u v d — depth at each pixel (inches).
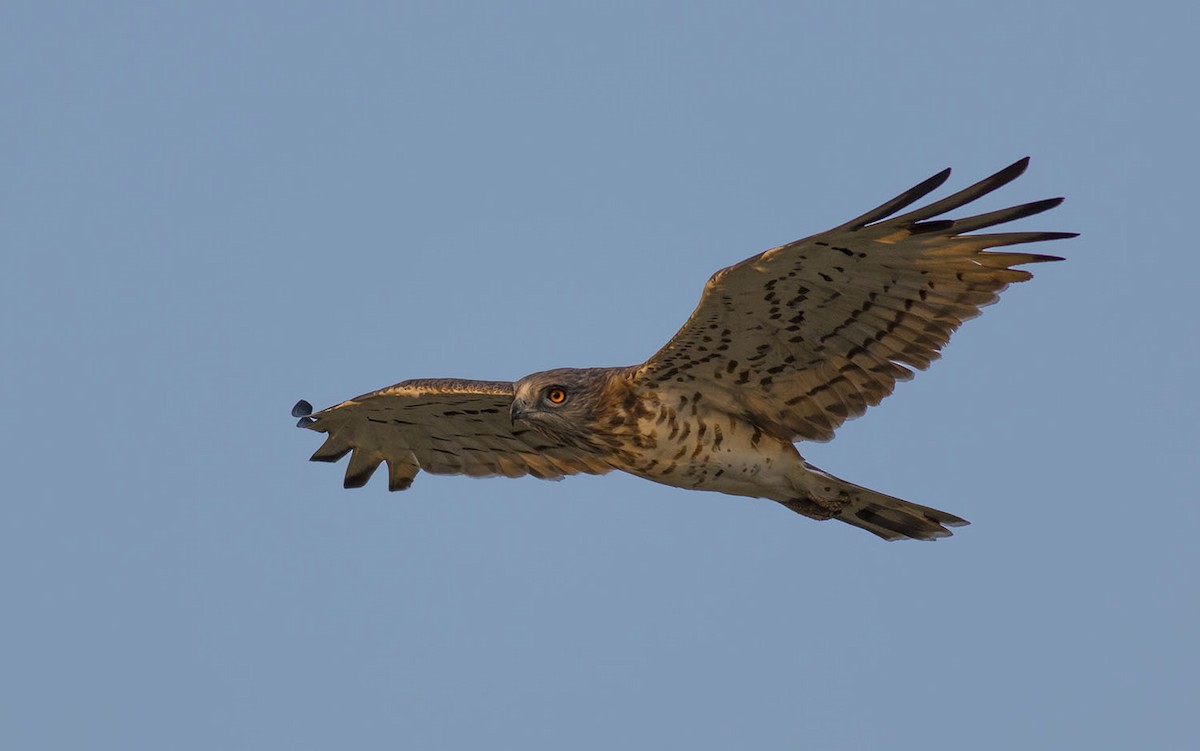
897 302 511.2
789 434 553.0
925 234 485.7
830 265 496.1
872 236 483.5
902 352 524.1
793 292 506.9
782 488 571.5
